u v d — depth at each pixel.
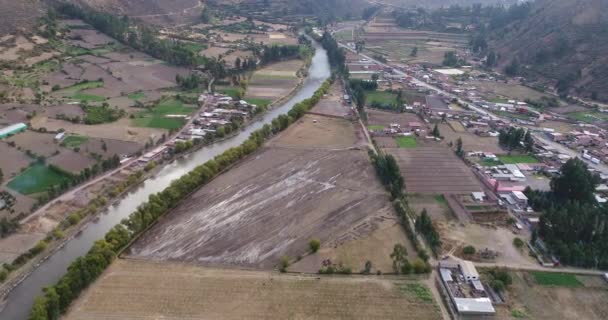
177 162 173.38
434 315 101.06
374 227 132.38
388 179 156.25
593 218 126.12
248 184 154.38
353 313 100.56
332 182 158.00
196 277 109.00
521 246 125.31
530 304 105.19
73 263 106.06
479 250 123.12
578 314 103.00
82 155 167.88
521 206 146.75
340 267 113.31
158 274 109.44
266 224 131.62
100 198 139.75
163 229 127.31
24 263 112.56
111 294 102.25
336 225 132.62
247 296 103.81
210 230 127.69
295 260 116.62
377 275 112.25
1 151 166.12
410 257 119.44
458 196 152.62
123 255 115.75
